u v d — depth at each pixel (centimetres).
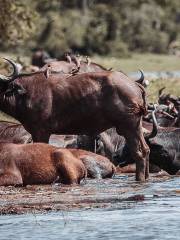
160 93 6275
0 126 5150
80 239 3117
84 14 18662
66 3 18850
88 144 5106
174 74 11738
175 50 19325
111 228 3281
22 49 16962
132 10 19300
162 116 5497
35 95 4703
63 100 4656
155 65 15050
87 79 4644
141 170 4606
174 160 4953
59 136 5131
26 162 4312
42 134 4703
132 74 11838
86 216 3509
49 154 4347
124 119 4597
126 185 4381
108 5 19000
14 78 4731
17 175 4300
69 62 5600
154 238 3103
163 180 4609
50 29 17588
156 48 19538
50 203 3825
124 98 4591
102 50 18262
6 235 3200
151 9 19525
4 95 4731
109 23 18688
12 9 7950
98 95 4606
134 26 19300
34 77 4734
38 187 4262
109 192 4122
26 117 4731
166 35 19600
